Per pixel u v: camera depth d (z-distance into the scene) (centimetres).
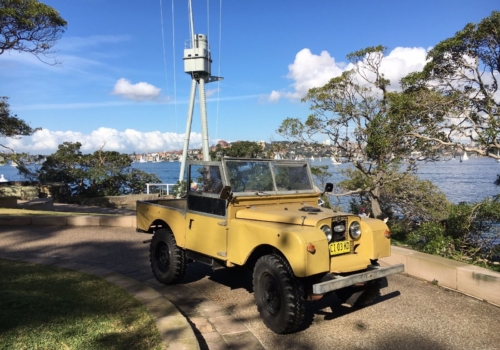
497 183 1059
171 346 380
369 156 1078
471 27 896
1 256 802
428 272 643
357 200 1489
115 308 479
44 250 870
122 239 991
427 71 978
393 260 700
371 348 428
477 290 570
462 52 928
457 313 519
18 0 1338
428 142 979
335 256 477
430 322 492
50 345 372
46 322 422
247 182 545
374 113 1206
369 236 495
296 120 1279
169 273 615
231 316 512
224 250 520
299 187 606
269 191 565
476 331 466
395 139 980
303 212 505
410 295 585
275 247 448
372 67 1227
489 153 859
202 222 555
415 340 445
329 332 466
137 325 430
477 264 735
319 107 1244
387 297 579
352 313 524
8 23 1333
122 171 2878
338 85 1223
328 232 464
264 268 461
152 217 658
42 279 596
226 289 618
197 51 1988
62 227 1150
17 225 1180
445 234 886
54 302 485
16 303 472
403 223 1266
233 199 516
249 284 643
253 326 482
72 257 810
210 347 423
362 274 451
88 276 626
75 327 414
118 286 571
